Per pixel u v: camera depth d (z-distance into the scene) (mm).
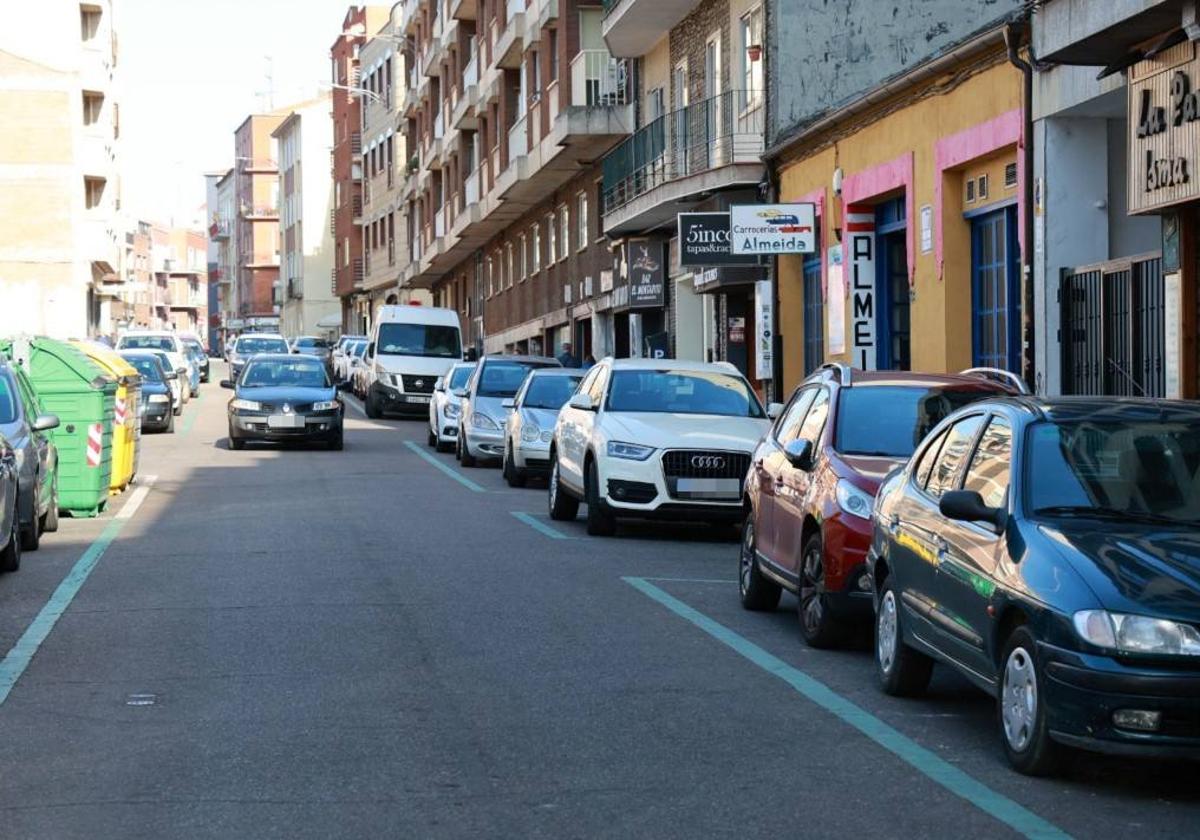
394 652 10188
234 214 150375
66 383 18672
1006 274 19516
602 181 39156
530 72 43375
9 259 64438
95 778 7070
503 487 23406
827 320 25422
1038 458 7793
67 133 65062
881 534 9242
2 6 64688
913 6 27328
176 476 24984
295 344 67875
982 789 6859
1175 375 14445
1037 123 17688
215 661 9906
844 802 6656
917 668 8820
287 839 6121
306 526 17734
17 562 14148
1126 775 7148
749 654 10234
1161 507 7574
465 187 55875
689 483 16688
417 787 6898
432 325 45500
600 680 9312
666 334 35625
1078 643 6645
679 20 33188
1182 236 14266
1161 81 13906
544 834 6188
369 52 86500
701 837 6145
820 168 25562
